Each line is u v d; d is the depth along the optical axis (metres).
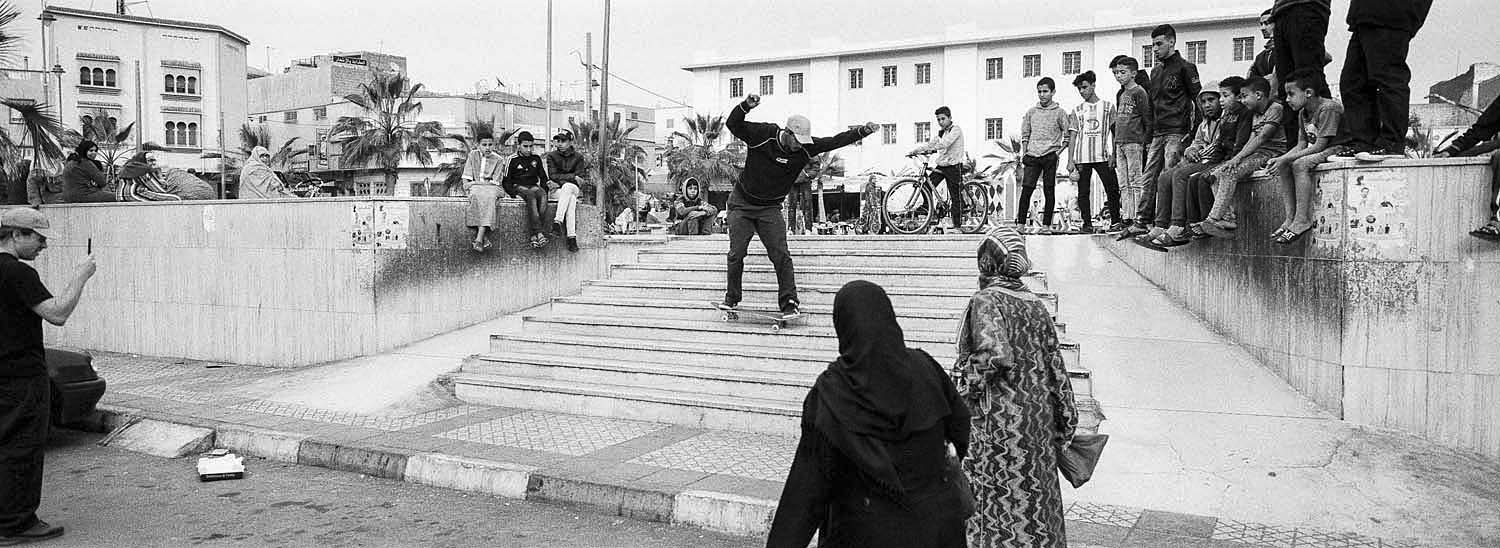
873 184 15.03
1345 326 6.20
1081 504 5.34
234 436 7.68
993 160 45.62
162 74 51.00
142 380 10.39
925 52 47.44
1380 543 4.79
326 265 10.63
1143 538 4.83
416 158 48.16
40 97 41.66
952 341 7.73
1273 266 7.15
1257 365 7.34
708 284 9.84
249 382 9.97
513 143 13.18
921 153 12.79
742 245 8.65
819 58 49.53
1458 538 4.82
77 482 6.82
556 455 6.63
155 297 12.32
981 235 10.55
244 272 11.37
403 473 6.69
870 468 2.94
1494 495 5.26
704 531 5.49
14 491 5.36
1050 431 4.15
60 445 8.05
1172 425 6.30
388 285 10.43
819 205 17.27
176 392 9.53
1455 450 5.82
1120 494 5.46
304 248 10.81
